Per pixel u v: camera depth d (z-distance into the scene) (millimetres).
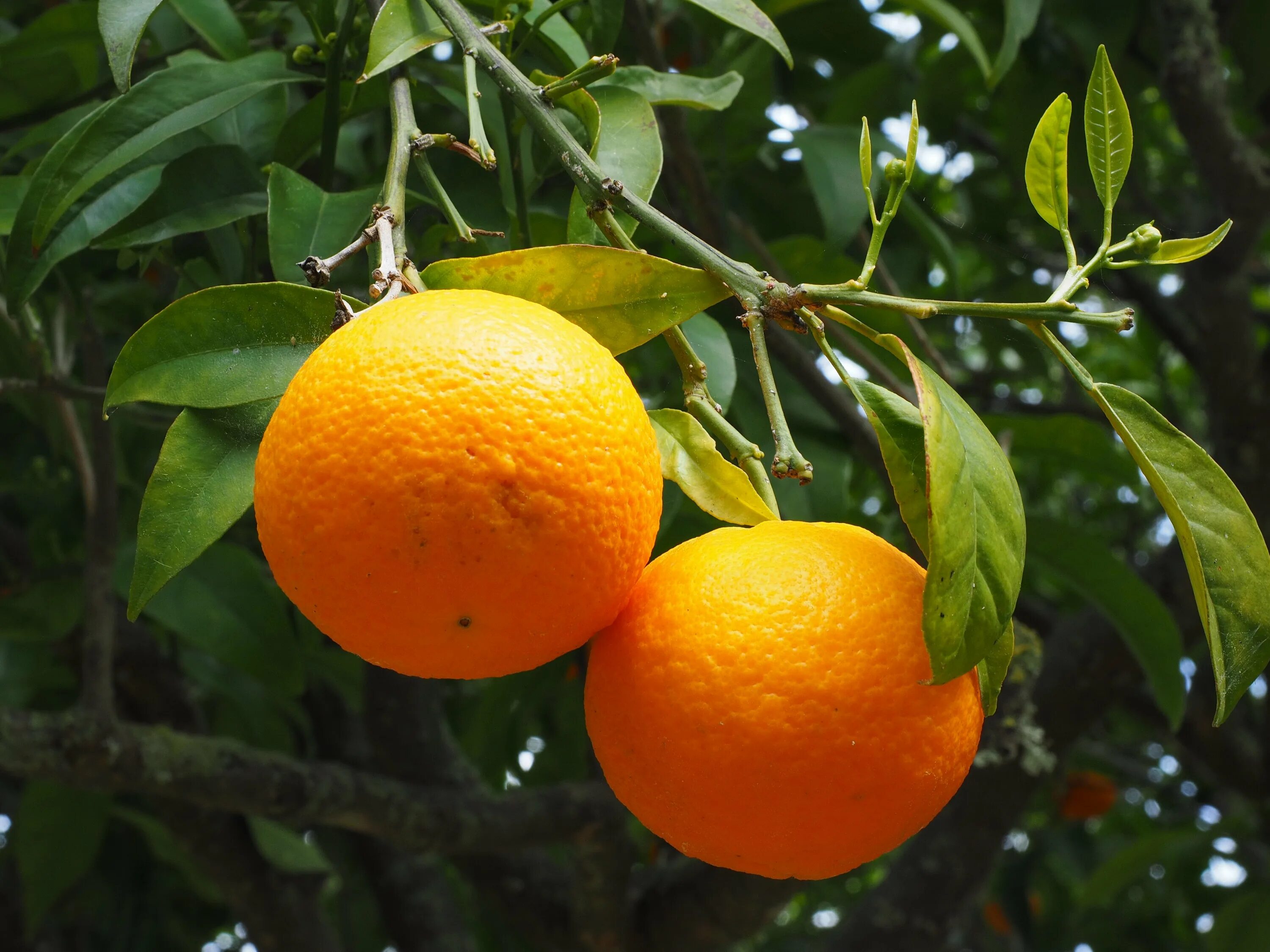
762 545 624
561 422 594
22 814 1370
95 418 938
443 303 605
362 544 590
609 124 714
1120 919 2289
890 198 621
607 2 783
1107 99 632
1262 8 1289
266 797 1123
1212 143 1253
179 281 879
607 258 629
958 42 1262
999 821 1357
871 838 617
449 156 803
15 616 1230
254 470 650
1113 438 1557
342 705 1643
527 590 596
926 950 1368
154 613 1060
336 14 775
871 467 1073
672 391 1012
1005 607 601
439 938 1575
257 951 1509
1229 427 1432
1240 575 627
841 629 609
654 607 622
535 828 1313
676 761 613
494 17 749
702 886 1414
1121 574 1051
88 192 744
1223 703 623
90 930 2002
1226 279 1366
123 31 675
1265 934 1705
